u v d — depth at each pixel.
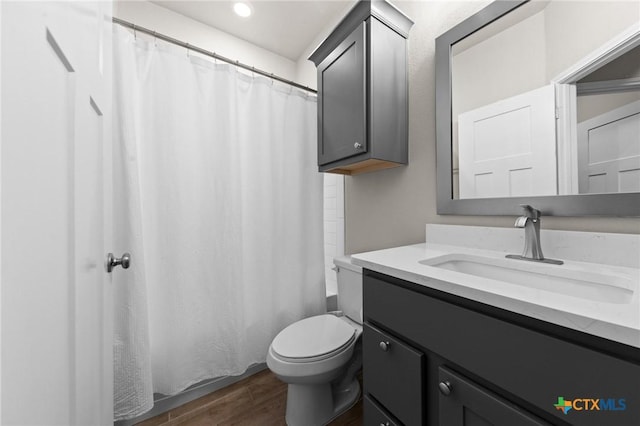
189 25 1.93
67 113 0.45
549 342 0.45
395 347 0.74
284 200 1.77
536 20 0.92
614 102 0.76
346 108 1.34
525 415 0.48
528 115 0.94
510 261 0.85
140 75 1.31
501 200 1.00
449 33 1.17
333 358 1.14
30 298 0.33
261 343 1.64
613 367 0.39
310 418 1.20
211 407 1.36
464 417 0.58
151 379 1.23
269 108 1.69
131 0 1.73
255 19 1.97
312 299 1.86
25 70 0.31
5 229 0.27
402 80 1.34
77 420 0.49
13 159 0.29
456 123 1.15
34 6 0.33
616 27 0.75
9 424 0.28
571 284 0.73
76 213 0.49
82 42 0.53
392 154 1.31
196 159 1.43
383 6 1.24
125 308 1.19
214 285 1.46
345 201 1.84
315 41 2.17
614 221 0.78
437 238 1.23
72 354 0.47
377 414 0.80
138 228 1.22
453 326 0.60
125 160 1.20
